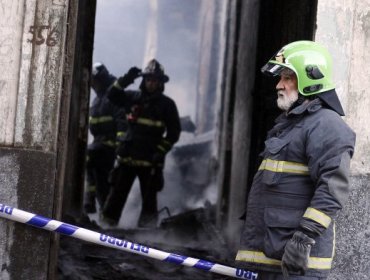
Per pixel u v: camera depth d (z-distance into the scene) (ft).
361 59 18.67
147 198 35.45
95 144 37.99
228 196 33.14
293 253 14.10
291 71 14.92
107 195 37.93
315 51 14.93
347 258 18.52
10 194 17.03
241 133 30.76
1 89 17.07
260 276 15.34
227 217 32.53
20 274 17.07
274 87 25.07
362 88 18.70
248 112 29.19
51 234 17.11
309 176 14.70
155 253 15.94
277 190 14.82
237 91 33.53
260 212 15.06
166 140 35.58
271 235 14.73
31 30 17.08
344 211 18.52
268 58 26.50
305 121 14.75
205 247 30.27
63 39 17.15
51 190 17.13
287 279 14.64
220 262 26.45
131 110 35.40
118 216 35.37
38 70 17.15
